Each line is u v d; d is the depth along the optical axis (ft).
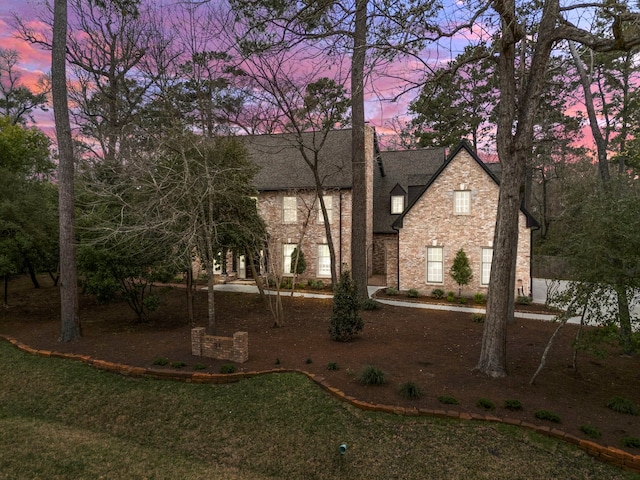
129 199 48.55
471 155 67.05
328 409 28.43
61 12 42.16
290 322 52.16
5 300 59.62
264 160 87.61
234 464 24.58
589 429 24.36
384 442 24.98
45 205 56.13
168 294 71.36
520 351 40.34
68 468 23.73
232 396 30.94
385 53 31.17
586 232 30.35
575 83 58.95
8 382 35.35
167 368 35.09
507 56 31.55
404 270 72.38
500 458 23.22
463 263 67.00
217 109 72.38
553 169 137.49
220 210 48.88
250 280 84.94
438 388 30.58
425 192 70.49
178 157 45.39
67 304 43.60
